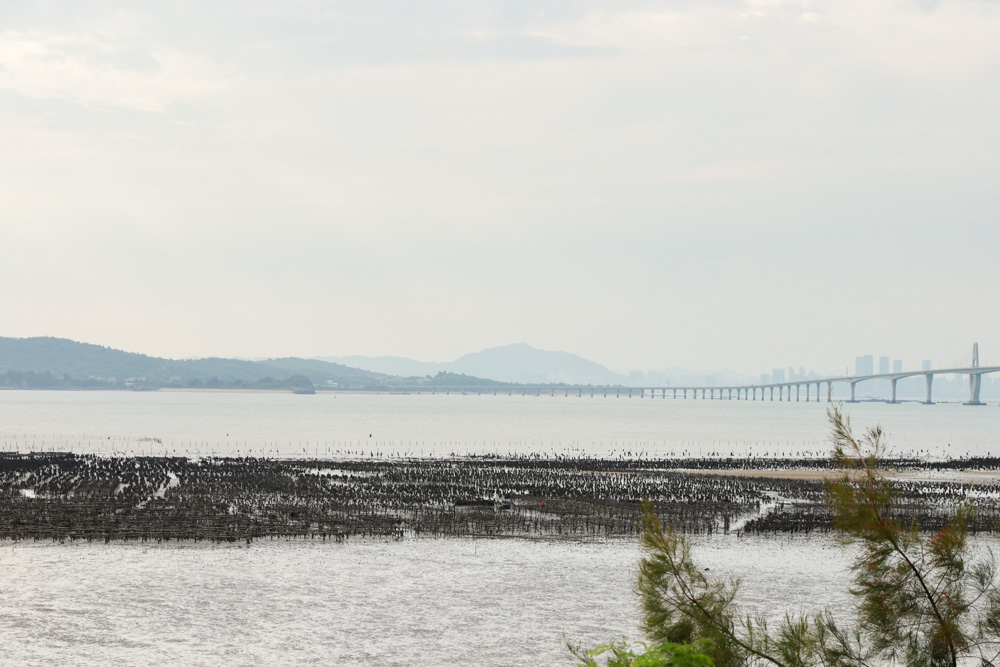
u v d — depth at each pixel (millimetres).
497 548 73562
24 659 45562
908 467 161125
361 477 128500
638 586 22031
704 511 95812
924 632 20234
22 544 70562
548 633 51062
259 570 64125
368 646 48562
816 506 101750
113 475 123250
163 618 52531
